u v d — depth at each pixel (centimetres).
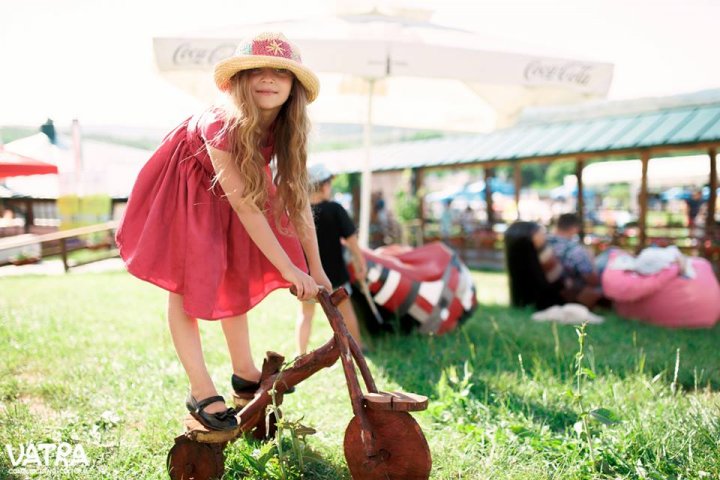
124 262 241
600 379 385
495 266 1373
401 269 526
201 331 537
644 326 610
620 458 272
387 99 774
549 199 2802
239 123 234
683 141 1078
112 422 317
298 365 259
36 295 795
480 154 1522
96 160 1709
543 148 1358
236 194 237
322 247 464
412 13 700
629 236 1277
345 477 255
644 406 336
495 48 580
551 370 403
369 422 230
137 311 656
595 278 691
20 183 1584
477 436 298
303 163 258
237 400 293
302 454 265
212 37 525
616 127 1280
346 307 478
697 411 313
